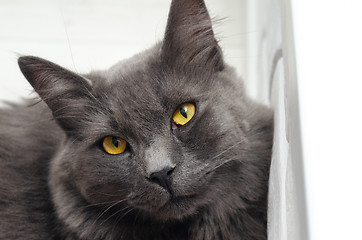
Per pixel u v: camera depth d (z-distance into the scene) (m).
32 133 0.41
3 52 0.57
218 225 0.35
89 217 0.36
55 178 0.37
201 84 0.35
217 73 0.36
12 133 0.41
